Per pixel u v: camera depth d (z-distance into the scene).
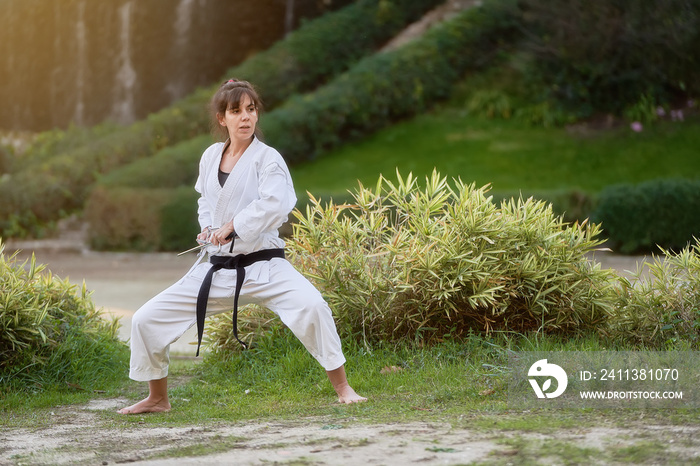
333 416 4.50
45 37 32.53
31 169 24.66
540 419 4.04
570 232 6.36
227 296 4.88
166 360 4.98
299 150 24.19
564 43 23.86
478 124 25.05
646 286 6.25
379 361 5.71
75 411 5.16
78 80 32.09
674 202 17.14
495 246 6.08
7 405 5.25
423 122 25.66
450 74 26.59
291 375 5.65
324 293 6.07
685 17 22.38
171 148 23.38
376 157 24.03
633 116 23.66
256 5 30.78
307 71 28.17
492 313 5.92
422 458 3.35
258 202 4.70
